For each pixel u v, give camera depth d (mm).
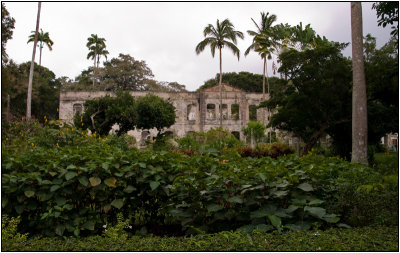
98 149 4859
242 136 33719
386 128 14617
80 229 3484
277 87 17609
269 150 14734
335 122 15328
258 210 3500
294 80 15500
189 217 3691
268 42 26719
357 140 9867
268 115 33812
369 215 3666
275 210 3496
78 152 4172
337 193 3939
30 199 3520
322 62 15312
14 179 3363
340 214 3785
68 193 3543
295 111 15539
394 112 14016
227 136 21172
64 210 3459
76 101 32625
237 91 34312
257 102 34625
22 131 9680
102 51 46344
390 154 17344
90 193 3596
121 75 41219
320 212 3254
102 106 20953
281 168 4164
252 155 13977
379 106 14414
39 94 36531
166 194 3926
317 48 15453
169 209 3879
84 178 3547
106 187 3701
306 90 14914
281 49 24297
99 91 32875
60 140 8969
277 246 2742
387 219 3566
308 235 3006
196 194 3738
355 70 10055
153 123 21547
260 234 3027
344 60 15352
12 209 3514
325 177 4098
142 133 32500
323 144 22984
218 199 3736
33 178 3471
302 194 3832
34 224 3525
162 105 23062
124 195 3820
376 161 12586
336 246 2674
